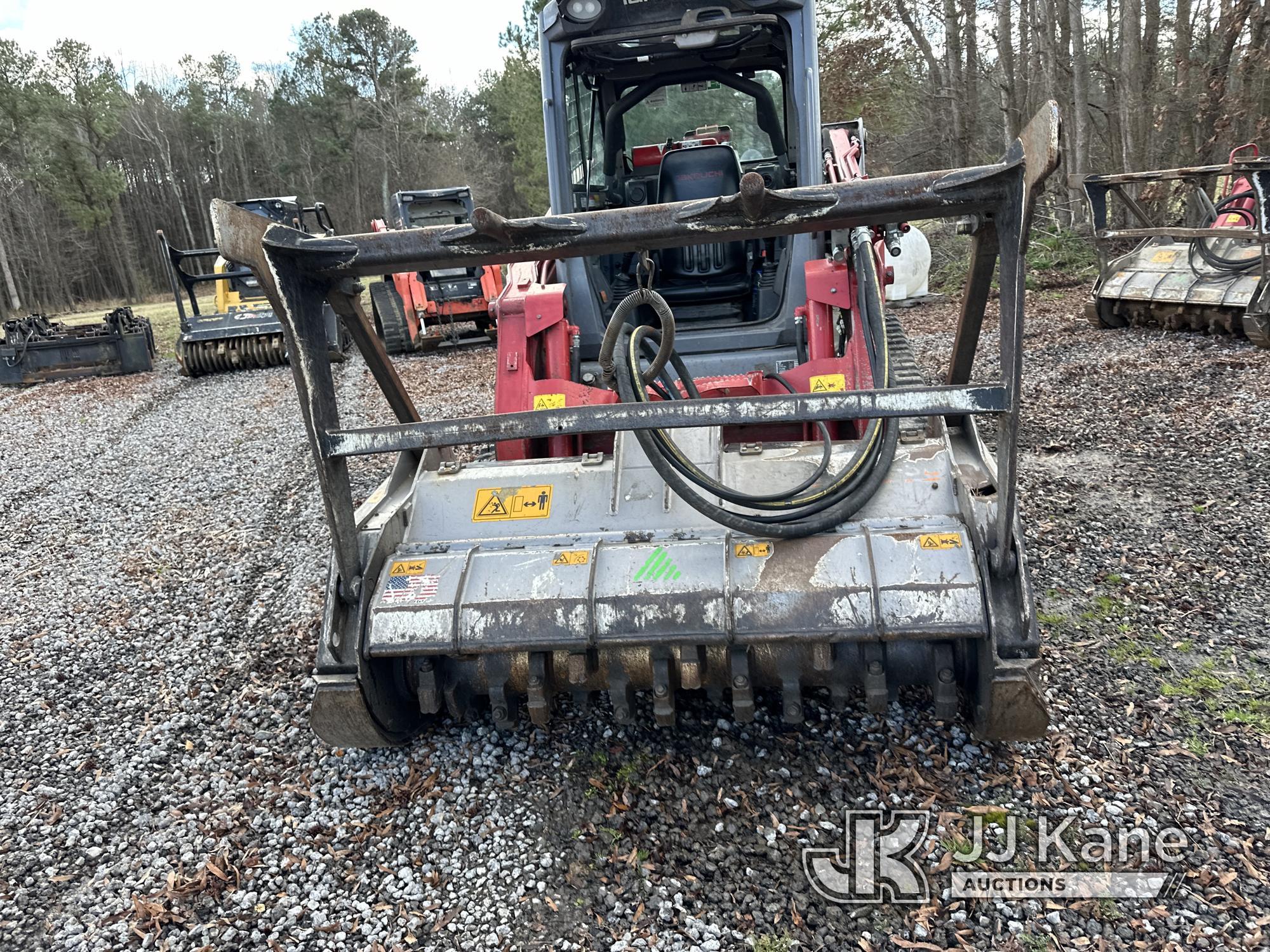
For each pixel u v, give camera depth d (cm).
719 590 243
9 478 730
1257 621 333
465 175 5122
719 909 222
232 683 358
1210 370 666
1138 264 849
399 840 256
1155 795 248
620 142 486
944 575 236
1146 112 1324
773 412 215
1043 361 758
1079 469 501
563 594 250
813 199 202
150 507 616
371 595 260
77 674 377
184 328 1164
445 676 264
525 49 4041
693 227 209
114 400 1055
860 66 1864
